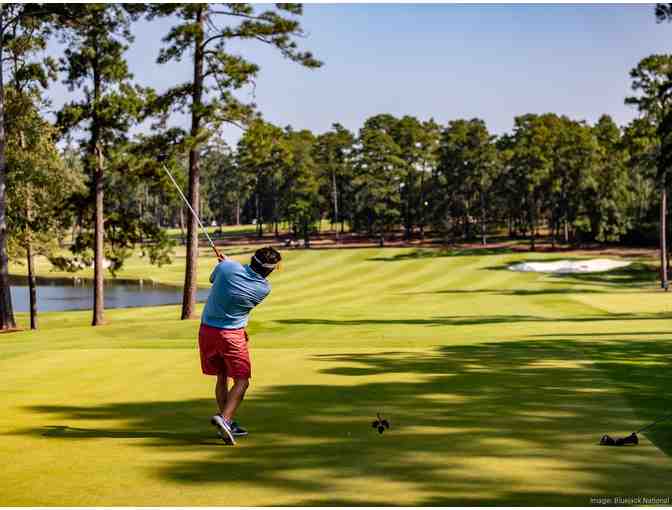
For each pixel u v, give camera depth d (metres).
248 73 28.22
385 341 14.77
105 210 35.66
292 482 4.73
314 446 5.67
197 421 6.73
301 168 94.06
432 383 8.59
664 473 4.80
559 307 33.12
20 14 29.00
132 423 6.68
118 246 36.38
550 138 76.69
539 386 8.31
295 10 27.89
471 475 4.81
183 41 27.72
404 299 39.44
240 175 133.25
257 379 8.98
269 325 22.69
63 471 5.09
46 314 39.03
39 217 33.19
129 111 31.12
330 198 106.62
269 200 117.50
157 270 76.81
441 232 101.25
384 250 75.56
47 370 9.95
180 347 14.58
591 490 4.45
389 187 85.69
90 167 32.66
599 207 74.31
